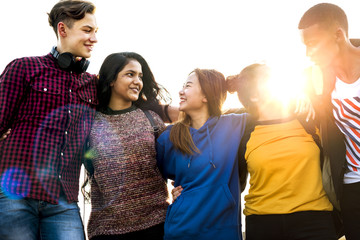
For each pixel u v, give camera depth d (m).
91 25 2.47
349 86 2.20
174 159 2.59
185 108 2.66
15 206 2.17
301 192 2.26
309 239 2.18
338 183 2.23
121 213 2.46
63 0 2.53
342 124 2.23
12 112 2.27
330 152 2.27
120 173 2.51
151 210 2.52
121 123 2.63
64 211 2.28
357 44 2.33
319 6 2.27
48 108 2.32
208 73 2.67
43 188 2.22
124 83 2.66
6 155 2.21
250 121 2.55
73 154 2.37
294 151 2.30
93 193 2.56
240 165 2.52
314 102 2.35
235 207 2.41
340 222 2.39
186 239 2.32
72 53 2.47
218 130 2.56
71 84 2.44
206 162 2.46
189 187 2.44
